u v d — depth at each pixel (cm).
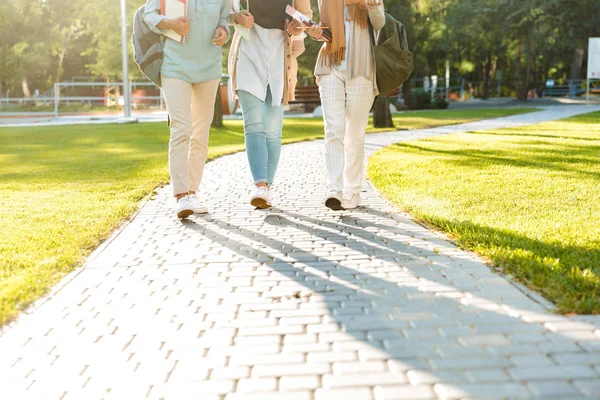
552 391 222
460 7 3809
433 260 397
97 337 289
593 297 305
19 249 436
